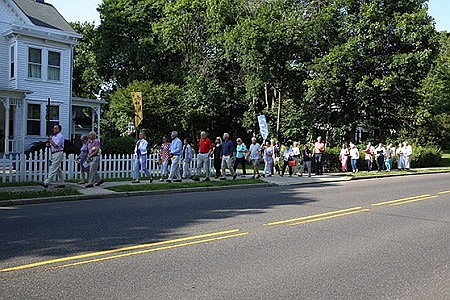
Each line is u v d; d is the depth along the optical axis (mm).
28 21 25938
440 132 48781
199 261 6508
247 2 39750
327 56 34062
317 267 6371
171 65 42062
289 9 35750
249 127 39188
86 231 8359
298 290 5371
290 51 33500
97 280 5539
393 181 22047
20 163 16078
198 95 36688
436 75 47844
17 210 10844
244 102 40094
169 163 19125
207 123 38531
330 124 38062
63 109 27453
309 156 23344
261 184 18297
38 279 5527
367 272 6195
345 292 5352
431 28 33375
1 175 16484
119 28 42688
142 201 12828
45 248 7043
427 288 5570
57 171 14641
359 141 40500
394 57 33250
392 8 35406
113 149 26594
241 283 5570
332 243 7859
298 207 11977
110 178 18297
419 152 36188
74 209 11047
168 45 41188
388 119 38156
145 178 18844
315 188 17688
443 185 19547
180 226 9023
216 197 14031
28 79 25672
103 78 45906
